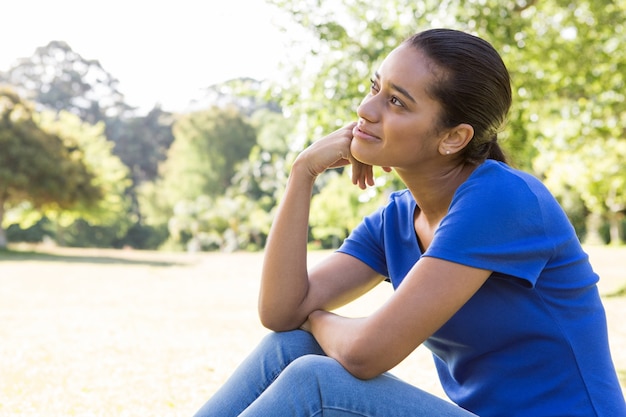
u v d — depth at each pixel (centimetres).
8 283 1336
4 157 3088
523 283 171
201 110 5047
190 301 1092
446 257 168
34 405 382
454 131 179
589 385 173
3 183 3078
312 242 3494
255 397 189
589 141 1280
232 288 1367
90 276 1614
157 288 1341
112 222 4203
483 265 168
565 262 175
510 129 1029
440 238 171
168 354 575
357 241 213
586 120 1216
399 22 1045
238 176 4172
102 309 939
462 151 185
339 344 172
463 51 176
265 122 4953
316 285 205
